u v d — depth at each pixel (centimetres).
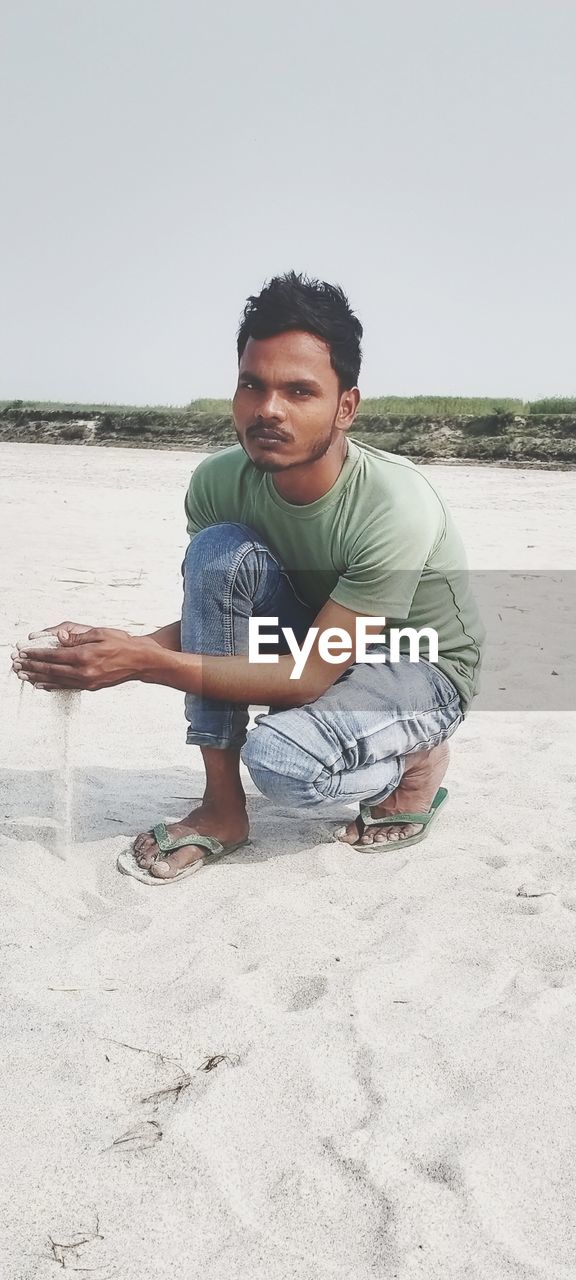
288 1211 153
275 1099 176
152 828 272
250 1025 195
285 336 218
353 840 284
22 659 228
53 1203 153
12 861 259
